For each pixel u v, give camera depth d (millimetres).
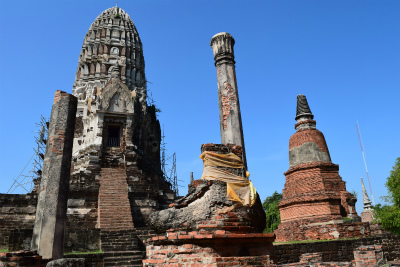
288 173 22031
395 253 17812
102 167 28234
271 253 8109
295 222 19719
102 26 39750
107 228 20578
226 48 12219
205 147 8820
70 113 13617
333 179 20562
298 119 23734
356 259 12328
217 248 7371
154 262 7840
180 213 8102
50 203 11906
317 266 13305
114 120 30688
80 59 39438
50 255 11219
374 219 22375
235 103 11555
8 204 22797
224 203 7965
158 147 40094
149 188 26766
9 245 16766
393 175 21578
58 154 12703
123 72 37719
